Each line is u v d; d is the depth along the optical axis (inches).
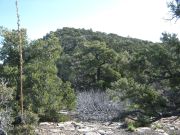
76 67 1785.2
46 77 895.1
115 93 429.1
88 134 836.0
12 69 828.0
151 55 401.1
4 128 612.7
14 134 659.4
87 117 1075.3
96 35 2910.9
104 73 1622.8
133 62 412.8
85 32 3026.6
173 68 404.2
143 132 867.4
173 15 397.1
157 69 408.8
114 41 2401.6
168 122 941.8
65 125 931.3
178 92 409.1
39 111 875.4
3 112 628.4
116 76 1588.3
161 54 396.8
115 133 855.1
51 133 822.5
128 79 417.1
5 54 857.5
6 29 855.7
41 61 905.5
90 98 1266.0
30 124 709.3
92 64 1643.7
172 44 398.0
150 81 411.5
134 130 874.1
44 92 878.4
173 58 396.5
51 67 917.8
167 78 406.0
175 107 402.3
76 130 880.3
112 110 1074.1
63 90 1000.9
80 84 1749.5
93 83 1670.8
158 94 410.0
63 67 1946.4
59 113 1014.4
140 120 410.3
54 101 941.8
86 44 1720.0
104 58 1626.5
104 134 840.9
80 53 1754.4
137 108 420.2
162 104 403.9
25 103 838.5
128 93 410.0
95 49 1648.6
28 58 888.3
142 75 413.7
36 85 863.7
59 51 930.1
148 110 405.4
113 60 1619.1
